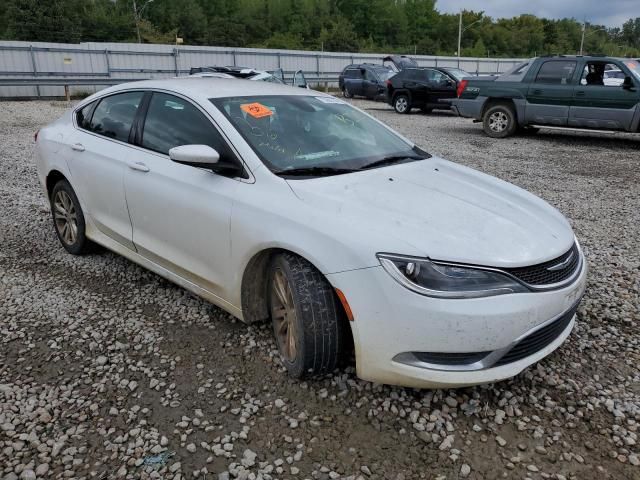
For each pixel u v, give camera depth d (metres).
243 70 17.59
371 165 3.46
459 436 2.58
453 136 12.81
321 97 4.15
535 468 2.39
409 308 2.46
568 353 3.27
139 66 26.48
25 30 52.88
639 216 6.24
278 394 2.88
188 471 2.38
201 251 3.34
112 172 3.95
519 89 12.02
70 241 4.75
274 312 3.10
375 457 2.46
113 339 3.42
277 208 2.89
